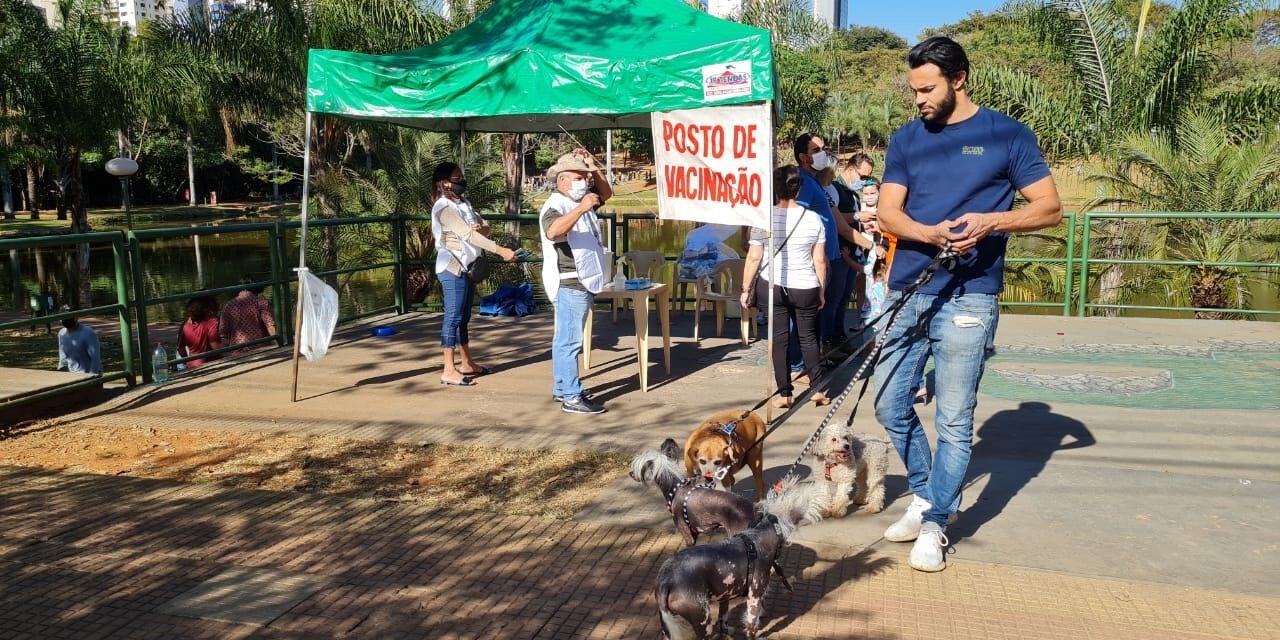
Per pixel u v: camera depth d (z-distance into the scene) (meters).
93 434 5.94
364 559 4.00
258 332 9.39
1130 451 5.45
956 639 3.31
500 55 6.29
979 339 3.78
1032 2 16.33
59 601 3.61
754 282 6.51
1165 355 8.14
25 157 28.81
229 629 3.38
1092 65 16.02
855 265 8.10
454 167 7.25
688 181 6.14
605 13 6.79
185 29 20.27
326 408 6.55
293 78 19.70
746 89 5.72
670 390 7.06
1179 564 3.94
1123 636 3.32
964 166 3.74
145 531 4.32
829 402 6.73
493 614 3.50
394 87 6.58
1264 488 4.84
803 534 4.28
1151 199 14.52
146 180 60.12
